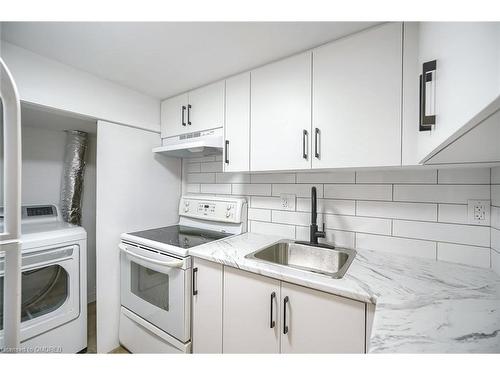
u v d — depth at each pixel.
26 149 2.04
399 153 0.98
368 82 1.05
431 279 0.94
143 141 1.89
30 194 2.06
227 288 1.20
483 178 1.06
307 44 1.20
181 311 1.33
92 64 1.43
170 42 1.20
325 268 1.37
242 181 1.87
